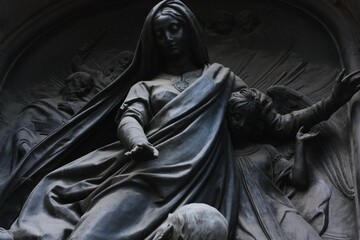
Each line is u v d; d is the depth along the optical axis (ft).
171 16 10.57
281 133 10.54
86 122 10.59
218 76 10.34
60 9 12.52
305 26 12.10
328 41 11.86
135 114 9.82
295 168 10.11
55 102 11.81
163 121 9.75
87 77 11.95
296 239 9.20
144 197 9.17
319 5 11.91
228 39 12.25
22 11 12.43
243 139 10.33
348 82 10.32
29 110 11.71
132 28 12.56
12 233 9.32
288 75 11.68
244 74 11.82
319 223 9.70
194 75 10.46
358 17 11.55
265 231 9.26
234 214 9.39
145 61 10.64
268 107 10.55
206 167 9.47
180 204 9.12
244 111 10.18
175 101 9.89
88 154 10.01
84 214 9.15
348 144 10.57
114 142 10.31
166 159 9.37
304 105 11.01
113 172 9.65
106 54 12.38
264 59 11.95
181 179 9.23
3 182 10.57
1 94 11.94
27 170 10.35
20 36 12.37
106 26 12.59
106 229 8.85
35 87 12.17
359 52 11.22
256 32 12.24
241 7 12.46
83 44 12.49
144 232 8.90
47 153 10.44
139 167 9.35
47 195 9.64
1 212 10.26
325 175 10.34
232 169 9.75
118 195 9.12
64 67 12.36
